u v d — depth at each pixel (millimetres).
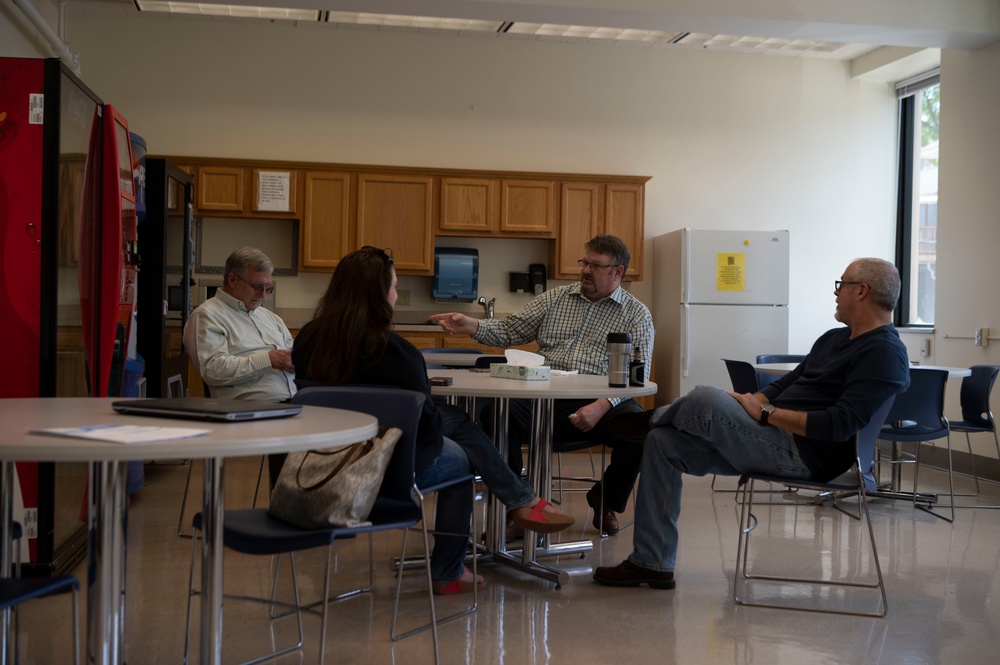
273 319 4176
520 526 2996
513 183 6984
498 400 3498
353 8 5547
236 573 3361
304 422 1761
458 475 2770
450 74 7242
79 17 6816
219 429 1608
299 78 7062
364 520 2105
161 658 2475
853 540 4070
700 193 7562
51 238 3092
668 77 7508
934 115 7453
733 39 7152
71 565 3338
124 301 3887
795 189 7691
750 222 7629
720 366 6848
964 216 6254
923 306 7566
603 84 7426
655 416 3219
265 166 6695
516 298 7406
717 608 3037
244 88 7004
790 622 2908
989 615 3008
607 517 4047
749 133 7625
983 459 5961
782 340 6902
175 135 6938
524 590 3195
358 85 7133
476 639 2682
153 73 6910
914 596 3219
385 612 2918
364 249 2693
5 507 1908
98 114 3596
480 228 6949
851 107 7758
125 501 1744
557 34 7062
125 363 4027
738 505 4836
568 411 3848
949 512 4734
